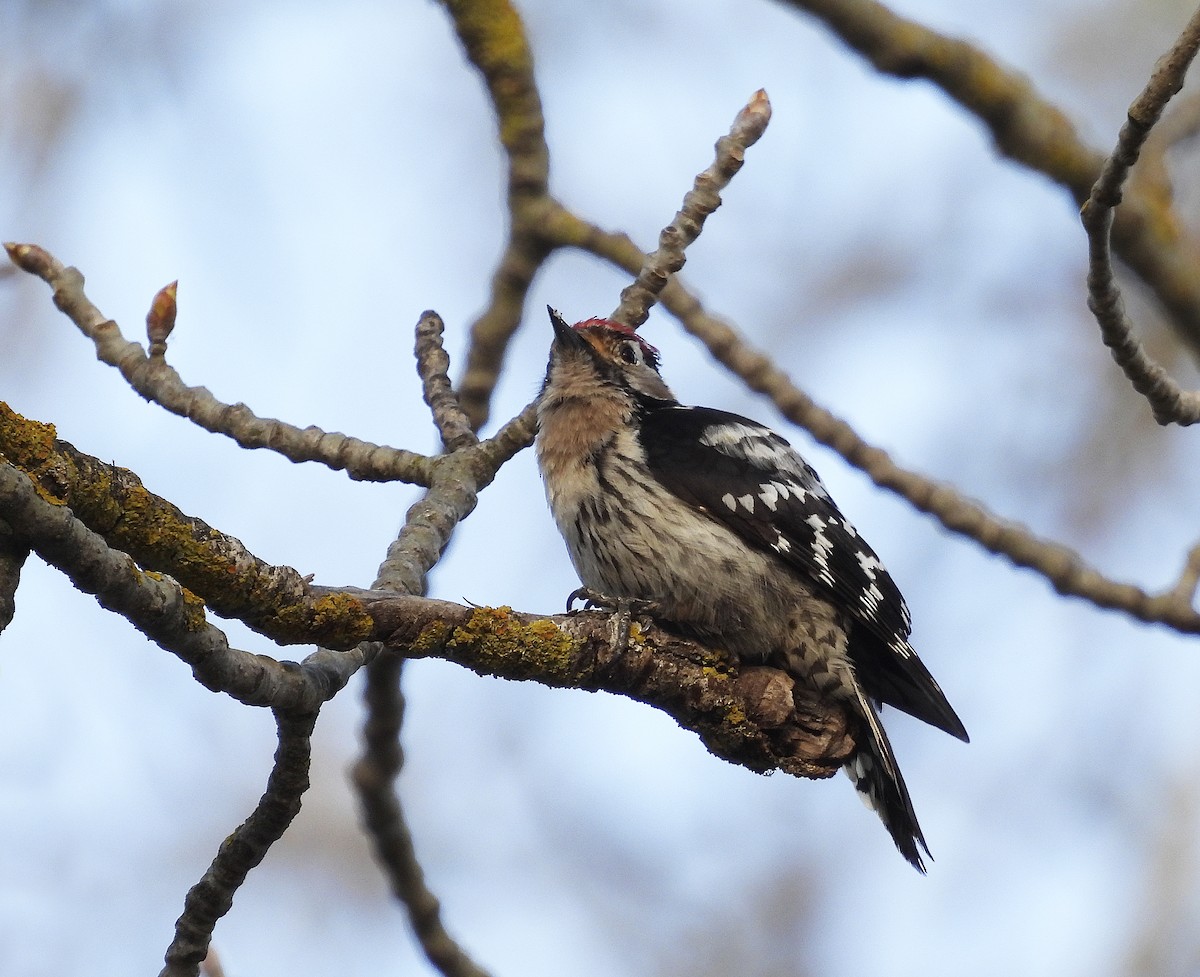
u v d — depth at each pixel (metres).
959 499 10.71
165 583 6.08
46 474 6.08
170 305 9.59
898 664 11.08
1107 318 9.12
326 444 9.52
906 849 10.22
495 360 11.74
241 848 7.05
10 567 5.69
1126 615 10.64
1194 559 10.69
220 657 6.27
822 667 10.58
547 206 11.50
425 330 10.66
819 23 10.71
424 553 8.73
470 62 11.59
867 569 10.79
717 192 9.82
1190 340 11.27
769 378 10.82
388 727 10.94
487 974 11.45
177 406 9.53
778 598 10.51
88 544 5.77
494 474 9.55
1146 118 7.98
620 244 11.38
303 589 6.73
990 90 10.77
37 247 9.70
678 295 10.91
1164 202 11.14
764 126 10.03
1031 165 11.00
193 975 7.27
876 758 10.45
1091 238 8.70
